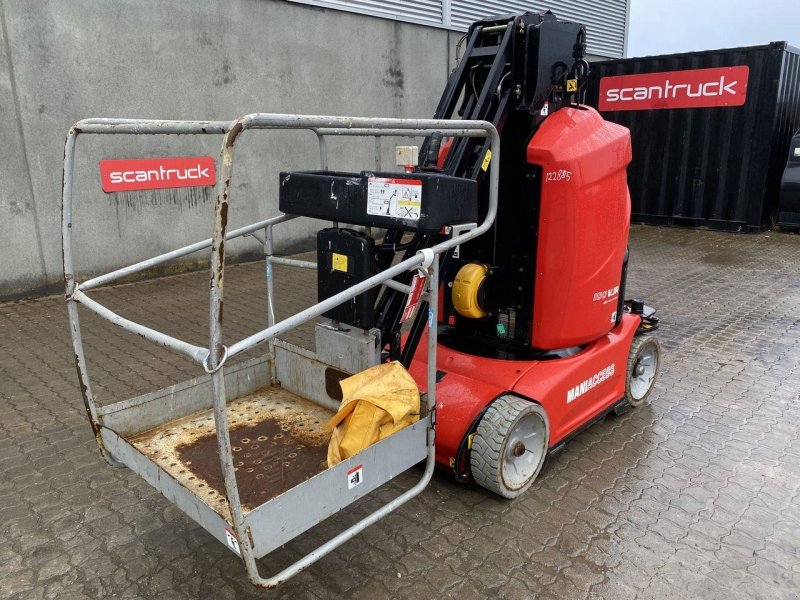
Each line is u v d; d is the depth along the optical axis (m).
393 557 2.46
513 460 2.77
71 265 2.28
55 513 2.75
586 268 2.93
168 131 1.84
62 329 5.09
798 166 9.19
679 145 9.73
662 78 9.63
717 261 7.77
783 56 8.57
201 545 2.55
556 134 2.81
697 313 5.69
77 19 5.69
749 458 3.18
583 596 2.24
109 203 6.21
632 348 3.55
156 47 6.21
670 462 3.15
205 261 7.10
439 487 2.93
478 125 2.29
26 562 2.45
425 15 8.71
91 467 3.11
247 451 2.45
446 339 3.33
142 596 2.27
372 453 2.10
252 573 1.77
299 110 7.51
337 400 2.71
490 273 3.02
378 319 2.61
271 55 7.11
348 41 7.84
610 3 12.48
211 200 6.94
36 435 3.41
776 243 8.80
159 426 2.60
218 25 6.61
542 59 2.74
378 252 2.51
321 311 1.89
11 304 5.75
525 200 2.89
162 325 5.20
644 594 2.25
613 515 2.71
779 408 3.75
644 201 10.34
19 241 5.75
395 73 8.49
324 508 1.97
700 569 2.38
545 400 2.83
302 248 7.93
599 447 3.30
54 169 5.83
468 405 2.74
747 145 9.09
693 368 4.38
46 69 5.61
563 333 2.99
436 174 2.17
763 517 2.70
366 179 2.32
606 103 10.41
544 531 2.61
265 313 5.56
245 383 2.91
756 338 4.99
